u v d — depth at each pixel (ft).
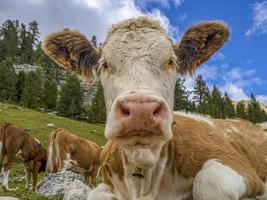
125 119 1.56
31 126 19.67
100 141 20.77
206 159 2.18
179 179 2.13
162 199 2.12
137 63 1.86
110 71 1.93
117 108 1.60
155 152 1.96
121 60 1.89
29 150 7.68
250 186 2.11
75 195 5.06
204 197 1.95
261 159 2.72
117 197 2.21
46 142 16.49
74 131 21.62
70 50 2.29
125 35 1.99
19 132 7.67
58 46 2.27
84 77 2.32
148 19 2.09
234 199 1.94
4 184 6.67
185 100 29.71
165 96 1.88
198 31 2.27
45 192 5.98
